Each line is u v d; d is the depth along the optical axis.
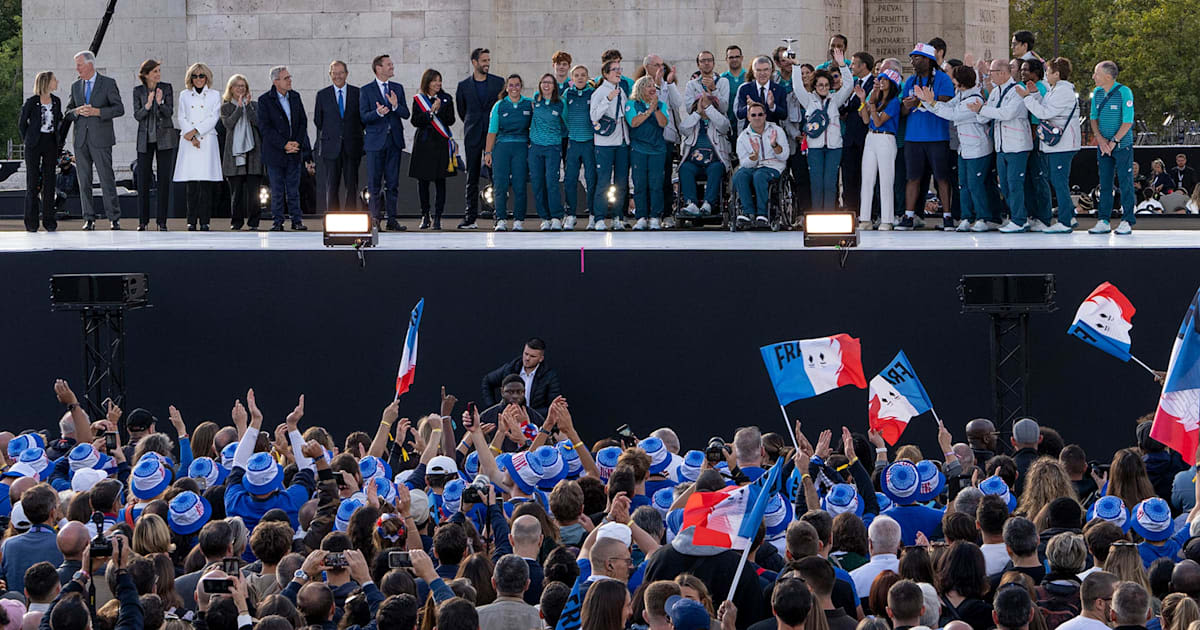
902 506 13.82
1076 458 15.27
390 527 11.61
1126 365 21.53
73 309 21.17
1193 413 16.09
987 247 21.45
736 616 10.83
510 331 22.14
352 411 22.44
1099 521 11.72
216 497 14.70
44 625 9.70
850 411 21.84
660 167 25.41
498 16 37.31
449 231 25.86
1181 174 39.72
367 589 10.39
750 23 36.34
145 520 11.72
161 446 16.25
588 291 21.98
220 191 32.44
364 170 34.75
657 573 11.12
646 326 21.97
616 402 22.08
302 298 22.38
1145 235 23.39
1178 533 13.40
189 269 22.41
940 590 10.77
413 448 20.38
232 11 36.94
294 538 13.16
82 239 24.56
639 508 12.24
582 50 37.16
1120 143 23.39
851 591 10.96
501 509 13.82
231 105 26.84
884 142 25.02
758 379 21.86
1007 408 21.69
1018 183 23.83
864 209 25.45
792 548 10.91
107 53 39.88
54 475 16.14
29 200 26.62
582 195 34.16
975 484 15.29
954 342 21.53
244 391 22.53
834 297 21.67
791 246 21.86
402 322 22.28
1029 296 20.16
